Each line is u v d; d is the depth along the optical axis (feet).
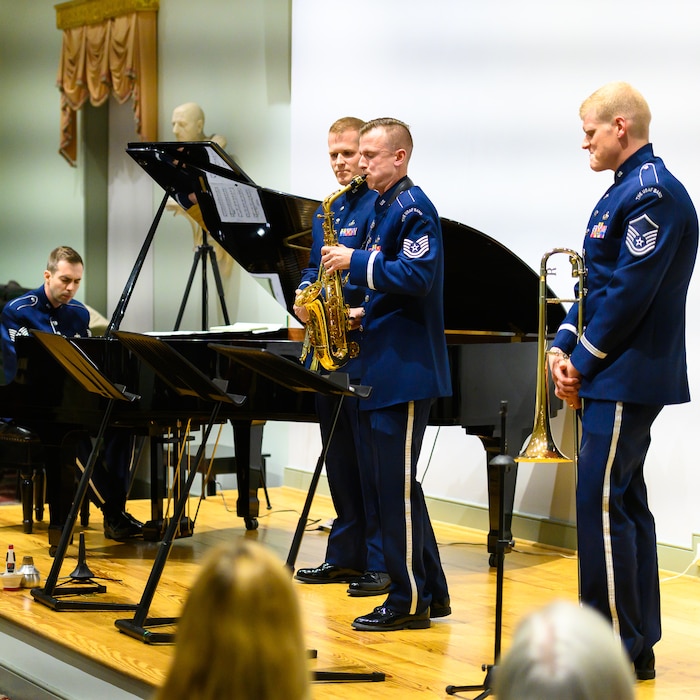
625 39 21.54
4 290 40.42
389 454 15.42
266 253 21.79
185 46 37.14
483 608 17.31
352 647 14.85
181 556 21.26
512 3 23.88
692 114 20.35
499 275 20.98
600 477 13.37
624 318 13.01
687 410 20.44
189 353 20.48
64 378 20.80
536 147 23.61
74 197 44.32
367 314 15.78
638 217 12.97
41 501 24.80
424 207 15.34
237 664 4.79
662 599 18.48
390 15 26.86
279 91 33.19
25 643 16.22
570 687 4.18
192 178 20.22
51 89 45.14
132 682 13.89
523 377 20.99
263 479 26.84
